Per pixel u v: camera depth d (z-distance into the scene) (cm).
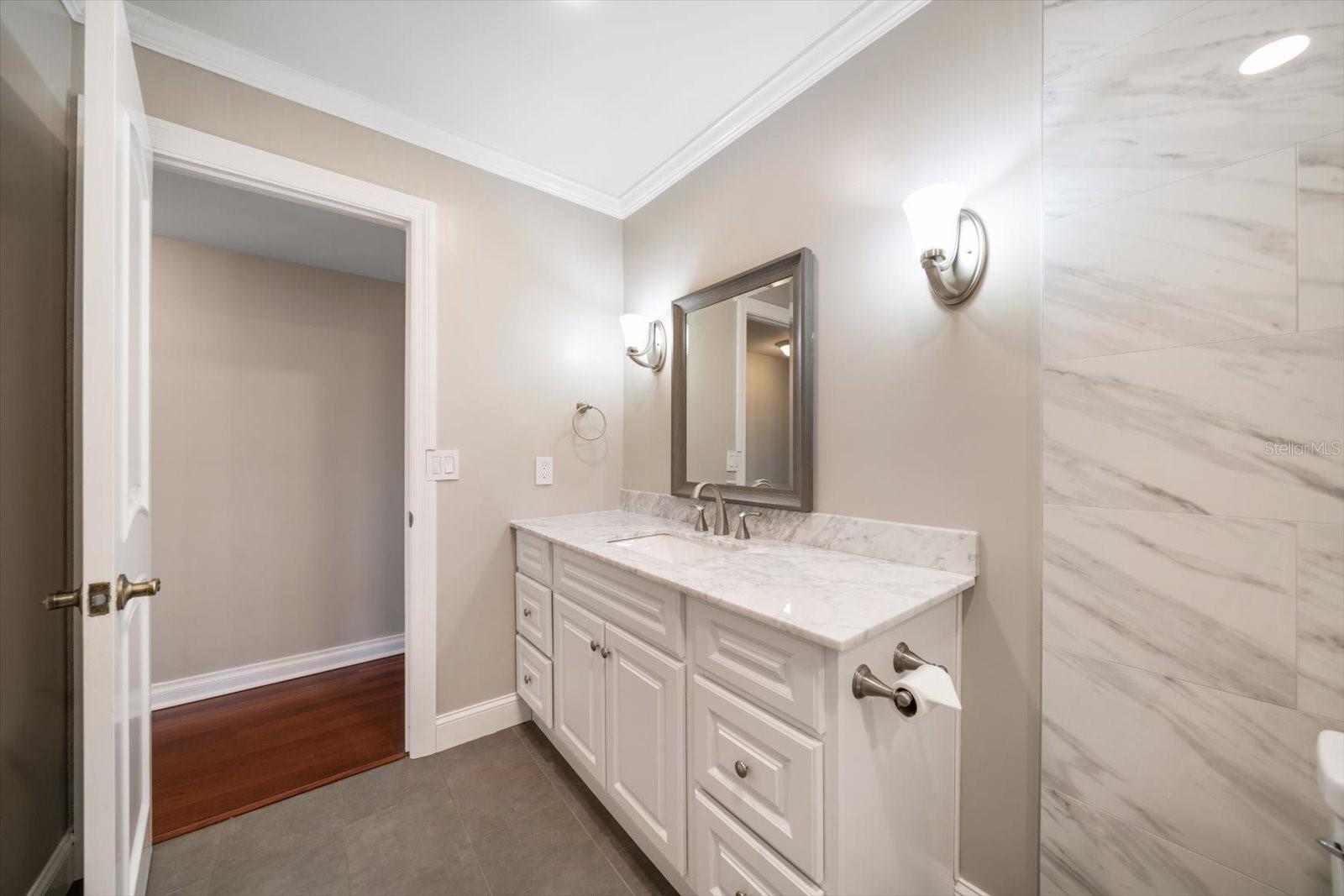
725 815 101
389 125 177
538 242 214
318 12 135
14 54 108
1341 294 75
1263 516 82
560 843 142
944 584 110
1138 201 93
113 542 84
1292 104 79
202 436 240
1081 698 100
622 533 175
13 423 109
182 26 140
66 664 129
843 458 144
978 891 115
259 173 154
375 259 261
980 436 116
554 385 218
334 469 275
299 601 263
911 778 101
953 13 122
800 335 151
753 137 174
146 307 123
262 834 145
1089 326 99
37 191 116
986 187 115
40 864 117
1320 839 77
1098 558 98
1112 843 96
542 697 179
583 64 154
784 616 90
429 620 184
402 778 170
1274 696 81
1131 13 94
